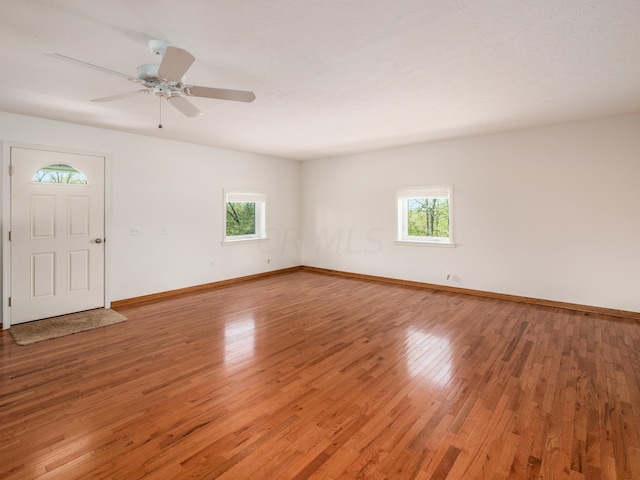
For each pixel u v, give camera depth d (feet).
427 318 13.07
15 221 12.17
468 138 16.30
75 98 10.53
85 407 7.20
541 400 7.45
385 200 19.52
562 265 14.26
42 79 9.06
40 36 6.89
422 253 18.26
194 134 15.42
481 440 6.18
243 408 7.19
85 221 13.83
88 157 13.83
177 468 5.50
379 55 7.82
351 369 8.93
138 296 15.49
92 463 5.60
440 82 9.45
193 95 8.12
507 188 15.38
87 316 13.25
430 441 6.16
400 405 7.30
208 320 12.87
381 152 19.49
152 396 7.64
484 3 5.90
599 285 13.52
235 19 6.31
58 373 8.70
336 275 21.75
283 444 6.08
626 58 8.05
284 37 6.99
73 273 13.57
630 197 12.83
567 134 13.88
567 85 9.75
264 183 21.15
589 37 7.08
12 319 12.16
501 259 15.74
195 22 6.41
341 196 21.56
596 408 7.13
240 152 19.70
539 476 5.32
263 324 12.42
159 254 16.22
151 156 15.80
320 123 13.64
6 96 10.34
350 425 6.63
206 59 7.97
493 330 11.74
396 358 9.59
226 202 19.16
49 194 12.90
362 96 10.53
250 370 8.89
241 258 20.06
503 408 7.16
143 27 6.57
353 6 5.94
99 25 6.49
